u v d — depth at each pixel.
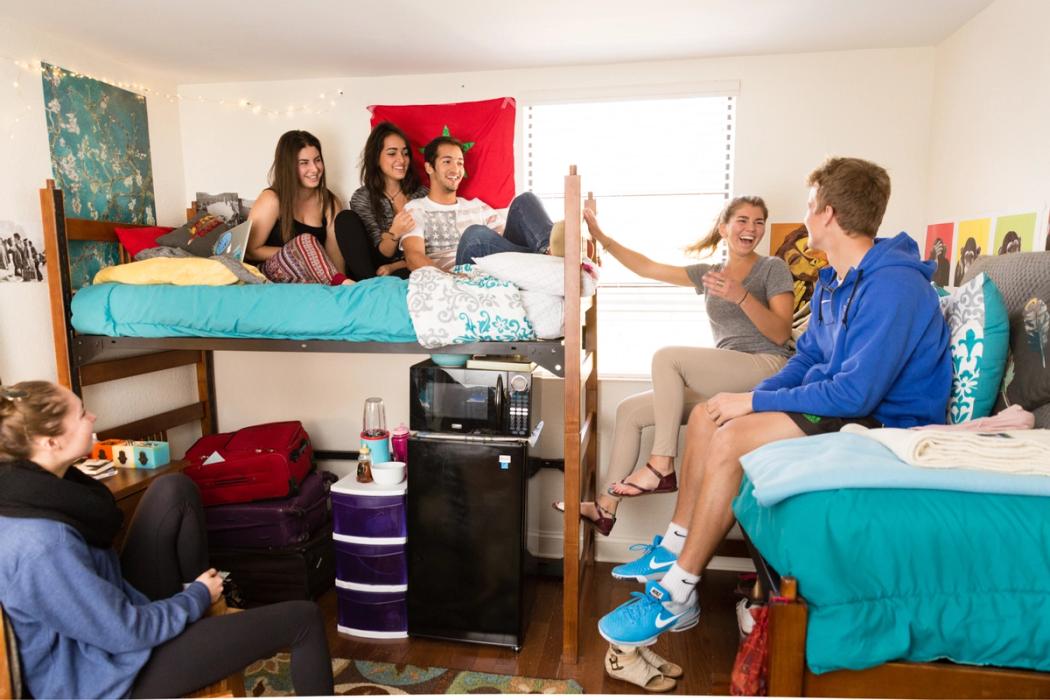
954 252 2.44
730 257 2.58
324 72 2.96
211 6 2.21
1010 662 1.23
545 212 2.46
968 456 1.30
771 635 1.26
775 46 2.64
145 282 2.37
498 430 2.34
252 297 2.25
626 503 2.99
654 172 2.88
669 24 2.38
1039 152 1.92
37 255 2.47
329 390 3.21
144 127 2.96
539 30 2.45
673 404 2.37
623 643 1.92
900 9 2.25
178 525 1.77
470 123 2.93
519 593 2.31
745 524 1.60
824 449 1.46
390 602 2.41
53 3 2.17
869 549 1.24
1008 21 2.08
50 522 1.33
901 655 1.23
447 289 2.14
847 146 2.73
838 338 1.83
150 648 1.42
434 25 2.39
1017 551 1.22
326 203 2.93
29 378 2.44
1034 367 1.54
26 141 2.41
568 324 2.08
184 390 3.21
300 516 2.62
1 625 1.27
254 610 1.58
